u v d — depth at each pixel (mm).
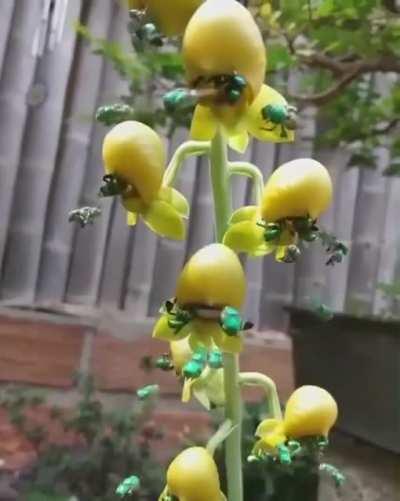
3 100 731
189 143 297
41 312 746
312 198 272
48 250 752
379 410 577
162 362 323
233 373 299
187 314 260
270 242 278
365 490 620
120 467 632
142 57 579
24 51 735
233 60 248
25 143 743
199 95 248
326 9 562
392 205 839
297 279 815
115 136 275
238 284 260
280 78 624
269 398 308
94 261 768
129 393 763
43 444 696
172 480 275
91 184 765
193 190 785
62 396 743
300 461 583
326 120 720
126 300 778
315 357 629
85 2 750
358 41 574
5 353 729
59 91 749
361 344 589
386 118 654
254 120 270
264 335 807
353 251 832
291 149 796
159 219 282
